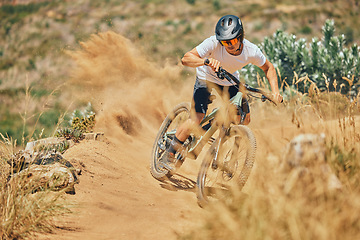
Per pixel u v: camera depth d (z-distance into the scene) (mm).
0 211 4879
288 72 17969
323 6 59125
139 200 6312
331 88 16953
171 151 7605
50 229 4902
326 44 19047
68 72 40344
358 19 56344
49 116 20422
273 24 54906
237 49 6516
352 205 4562
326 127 6250
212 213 5105
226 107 6648
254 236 4215
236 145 6504
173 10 58500
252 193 5039
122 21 55906
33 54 46438
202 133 7289
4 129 25422
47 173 5773
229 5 60156
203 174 6379
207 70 6938
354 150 5789
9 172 6148
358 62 16641
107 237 4840
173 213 5809
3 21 57719
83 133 9625
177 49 45031
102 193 6266
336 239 4129
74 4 61594
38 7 61156
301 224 4246
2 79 40125
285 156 5512
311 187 4895
